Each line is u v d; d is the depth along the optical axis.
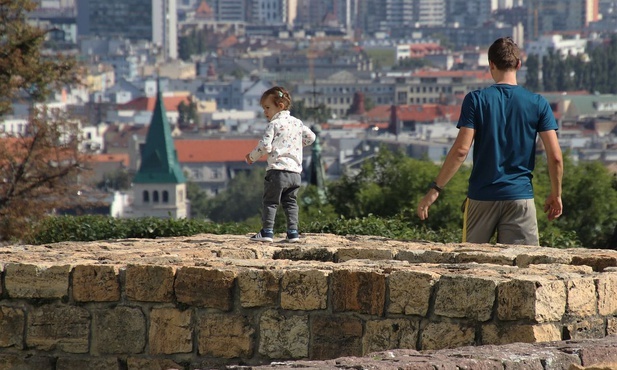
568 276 24.34
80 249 32.75
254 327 26.80
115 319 28.16
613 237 43.09
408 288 24.94
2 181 81.94
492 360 19.33
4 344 29.06
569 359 19.88
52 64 85.81
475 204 31.23
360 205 97.06
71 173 83.44
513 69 31.28
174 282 27.55
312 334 26.17
